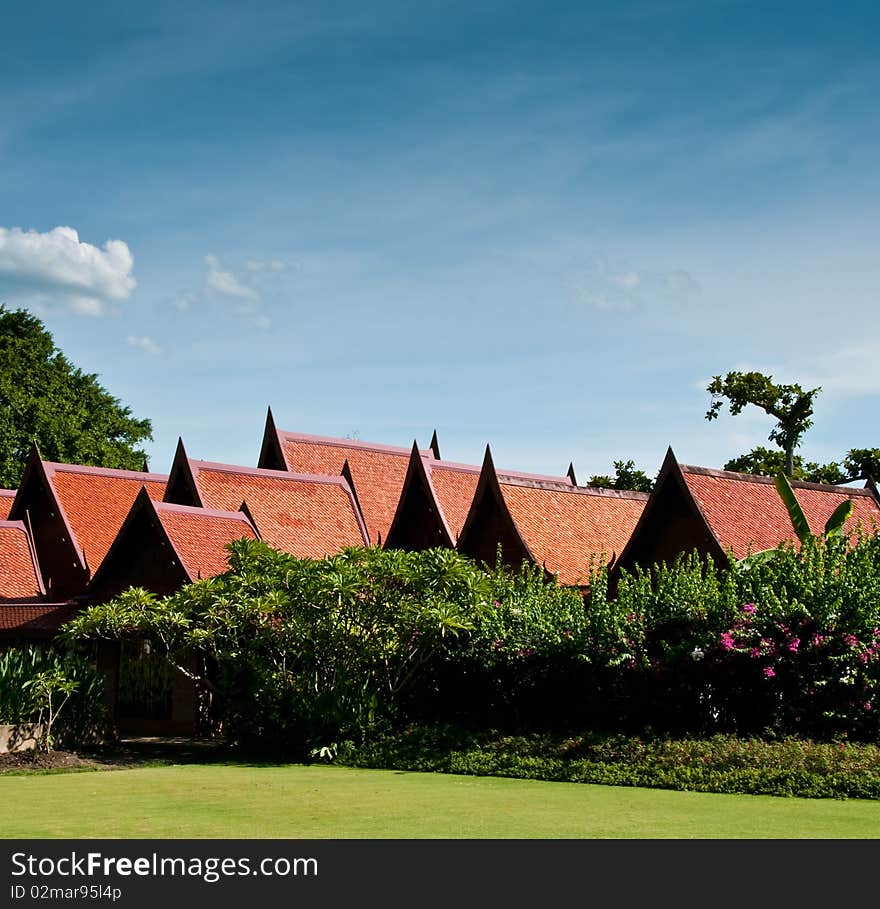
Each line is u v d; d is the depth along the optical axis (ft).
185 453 112.78
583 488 105.40
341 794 49.47
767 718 59.11
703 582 66.49
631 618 65.26
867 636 57.57
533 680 68.44
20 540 106.52
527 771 56.90
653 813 41.75
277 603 71.51
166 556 94.48
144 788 53.21
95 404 197.77
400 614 70.85
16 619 95.50
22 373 184.55
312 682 72.54
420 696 74.28
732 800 45.70
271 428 132.05
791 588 61.41
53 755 69.97
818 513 91.04
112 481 116.26
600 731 63.36
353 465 131.75
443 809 43.57
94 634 83.10
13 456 174.09
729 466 145.79
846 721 57.11
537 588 76.38
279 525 112.88
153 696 93.76
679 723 61.52
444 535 107.04
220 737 86.58
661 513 85.66
